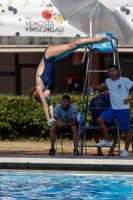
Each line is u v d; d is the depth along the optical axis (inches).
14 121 2007.9
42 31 2487.7
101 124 1331.2
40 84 1250.6
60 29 2485.2
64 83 2783.0
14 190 1002.1
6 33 2488.9
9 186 1039.6
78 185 1050.7
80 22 1515.7
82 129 1406.3
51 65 1256.2
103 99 1418.6
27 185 1048.8
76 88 2773.1
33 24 2485.2
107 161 1181.7
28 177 1132.5
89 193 979.9
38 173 1178.0
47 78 1254.3
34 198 933.8
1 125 2015.3
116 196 952.3
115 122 1396.4
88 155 1393.9
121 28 1449.3
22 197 941.8
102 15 1476.4
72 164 1191.6
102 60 2704.2
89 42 1222.9
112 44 1370.6
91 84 2701.8
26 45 2508.6
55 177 1132.5
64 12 1461.6
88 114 1905.8
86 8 1466.5
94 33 1518.2
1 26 2484.0
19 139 2032.5
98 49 1400.1
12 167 1209.4
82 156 1268.5
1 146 1803.6
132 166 1175.6
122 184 1059.3
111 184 1058.1
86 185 1050.7
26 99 2010.3
